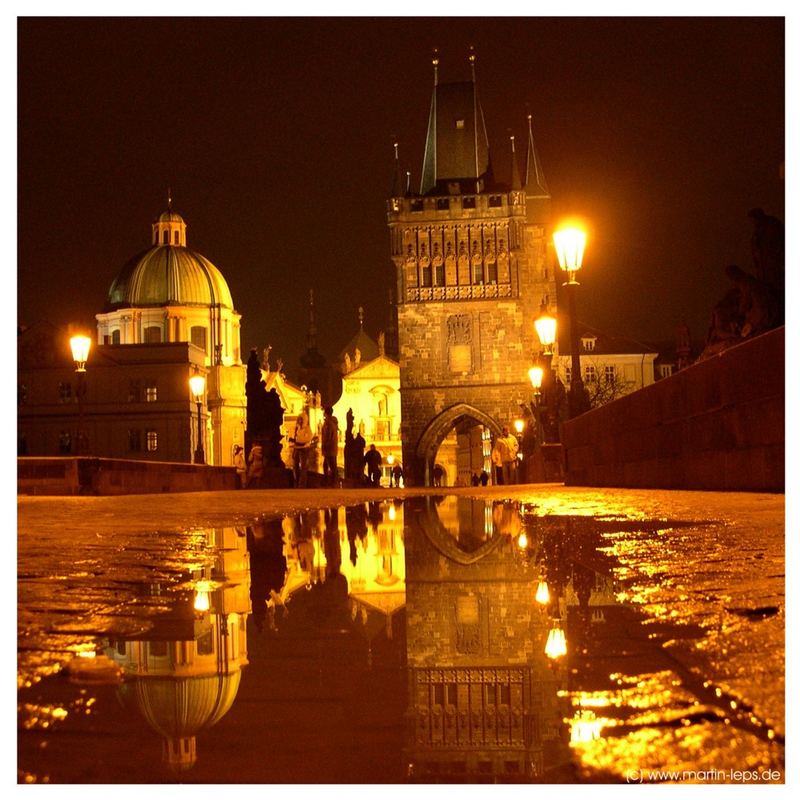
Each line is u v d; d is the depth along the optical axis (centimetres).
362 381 14700
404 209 10000
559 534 938
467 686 294
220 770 218
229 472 4619
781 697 266
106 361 11231
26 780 212
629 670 311
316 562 726
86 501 2250
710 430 1633
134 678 314
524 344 9894
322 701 278
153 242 14738
